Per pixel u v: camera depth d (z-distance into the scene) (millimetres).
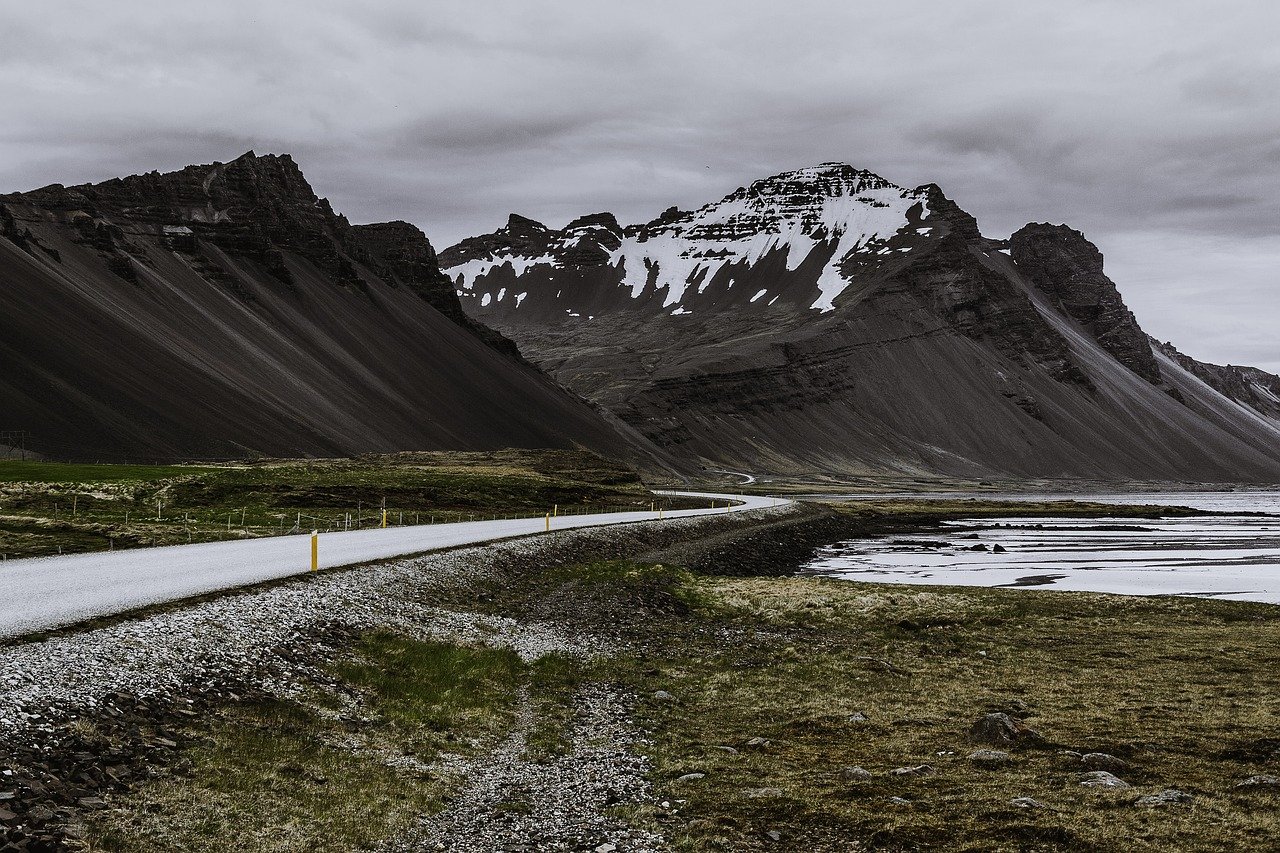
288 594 32250
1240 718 26312
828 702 29109
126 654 22578
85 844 14750
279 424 182250
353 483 96062
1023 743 24031
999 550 102562
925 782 20891
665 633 41219
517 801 19750
